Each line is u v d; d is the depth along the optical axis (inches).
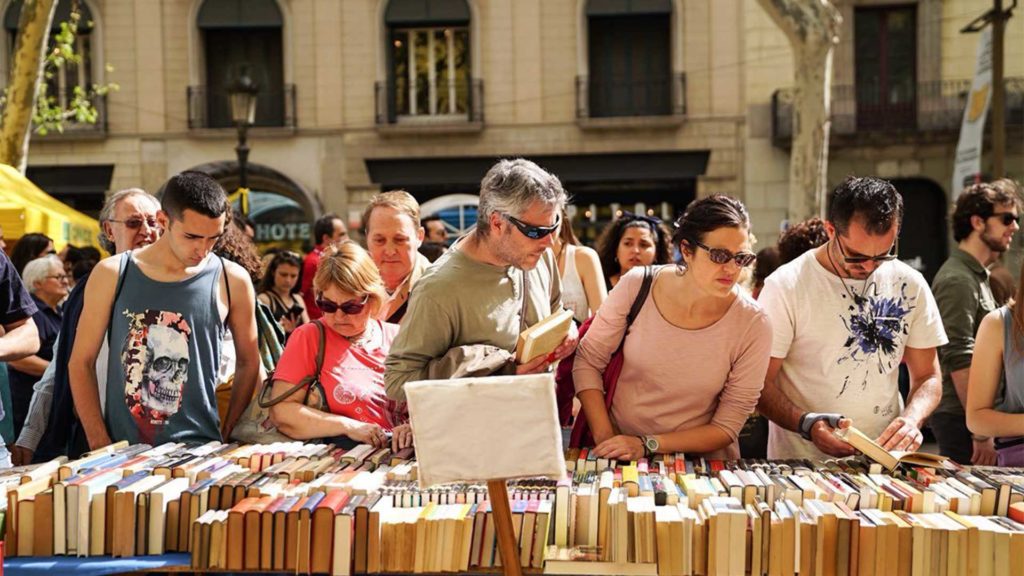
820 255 131.0
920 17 651.5
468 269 115.3
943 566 95.8
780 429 138.6
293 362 133.0
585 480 108.9
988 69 475.5
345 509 97.5
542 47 669.3
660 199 699.4
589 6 665.0
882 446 122.6
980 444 145.0
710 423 123.7
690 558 97.0
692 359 120.8
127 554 102.1
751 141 661.3
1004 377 131.7
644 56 676.7
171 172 679.1
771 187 661.3
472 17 669.9
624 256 198.2
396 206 161.3
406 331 116.0
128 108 676.1
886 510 103.4
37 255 253.0
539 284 124.7
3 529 103.0
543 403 89.6
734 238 111.0
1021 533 94.7
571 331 120.2
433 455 89.0
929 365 133.1
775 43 652.7
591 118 671.1
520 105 674.2
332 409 132.0
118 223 152.9
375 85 674.8
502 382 89.9
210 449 123.5
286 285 245.1
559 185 112.3
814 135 416.8
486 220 112.0
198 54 675.4
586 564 98.0
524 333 108.9
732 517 95.9
